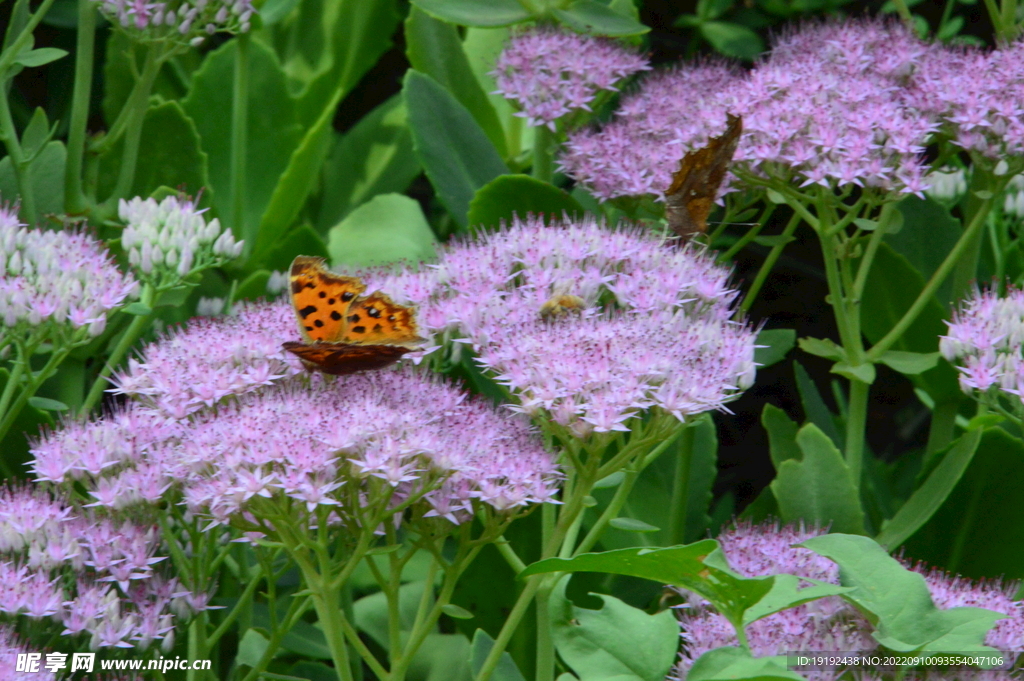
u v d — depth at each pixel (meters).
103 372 1.77
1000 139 1.79
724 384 1.73
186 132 1.86
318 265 1.73
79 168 1.82
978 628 1.68
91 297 1.76
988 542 1.79
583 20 1.85
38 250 1.76
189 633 1.75
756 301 2.05
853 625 1.72
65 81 1.95
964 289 1.84
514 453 1.72
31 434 1.78
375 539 1.80
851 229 1.99
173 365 1.74
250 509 1.70
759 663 1.66
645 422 1.77
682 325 1.75
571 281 1.75
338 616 1.71
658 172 1.82
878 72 1.83
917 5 2.04
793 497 1.78
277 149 1.91
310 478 1.70
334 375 1.73
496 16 1.86
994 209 1.88
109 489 1.72
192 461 1.71
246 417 1.71
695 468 1.84
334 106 1.87
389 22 1.95
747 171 1.81
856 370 1.80
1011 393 1.76
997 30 1.83
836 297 1.80
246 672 1.77
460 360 1.79
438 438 1.71
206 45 1.99
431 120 1.86
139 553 1.72
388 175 1.95
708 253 1.86
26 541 1.72
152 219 1.79
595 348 1.72
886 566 1.69
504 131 1.92
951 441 1.82
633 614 1.70
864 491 1.86
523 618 1.81
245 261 1.88
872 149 1.79
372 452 1.70
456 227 1.98
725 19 2.00
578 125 1.87
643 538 1.82
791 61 1.84
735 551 1.75
